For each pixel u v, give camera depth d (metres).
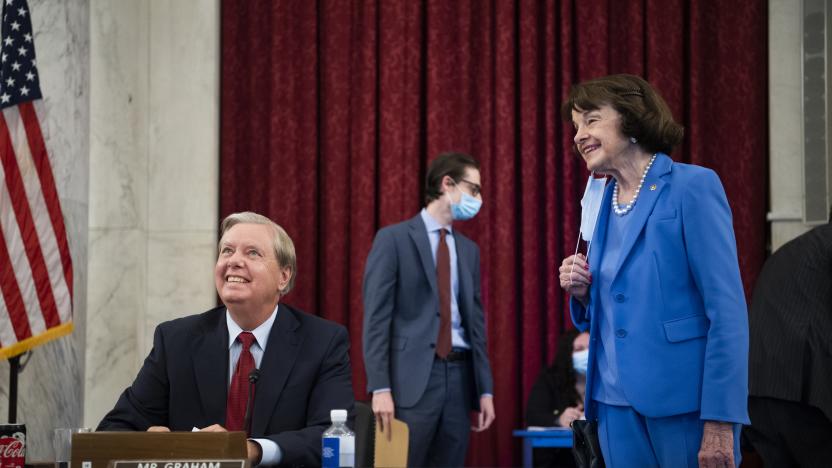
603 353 2.65
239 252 2.99
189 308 6.71
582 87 2.68
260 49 6.88
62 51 5.55
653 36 6.66
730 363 2.38
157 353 3.06
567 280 2.73
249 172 6.88
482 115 6.75
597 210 2.74
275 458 2.74
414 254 5.00
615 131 2.62
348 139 6.79
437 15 6.79
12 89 5.03
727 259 2.46
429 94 6.75
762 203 6.47
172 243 6.76
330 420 2.93
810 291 3.73
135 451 2.20
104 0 6.57
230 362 3.02
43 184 5.10
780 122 6.39
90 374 6.42
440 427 4.92
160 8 6.87
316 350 3.05
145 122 6.82
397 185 6.71
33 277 5.01
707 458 2.38
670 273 2.51
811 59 6.21
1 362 5.08
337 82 6.79
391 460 4.73
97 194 6.53
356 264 6.69
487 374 5.04
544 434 4.86
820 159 6.16
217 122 6.84
